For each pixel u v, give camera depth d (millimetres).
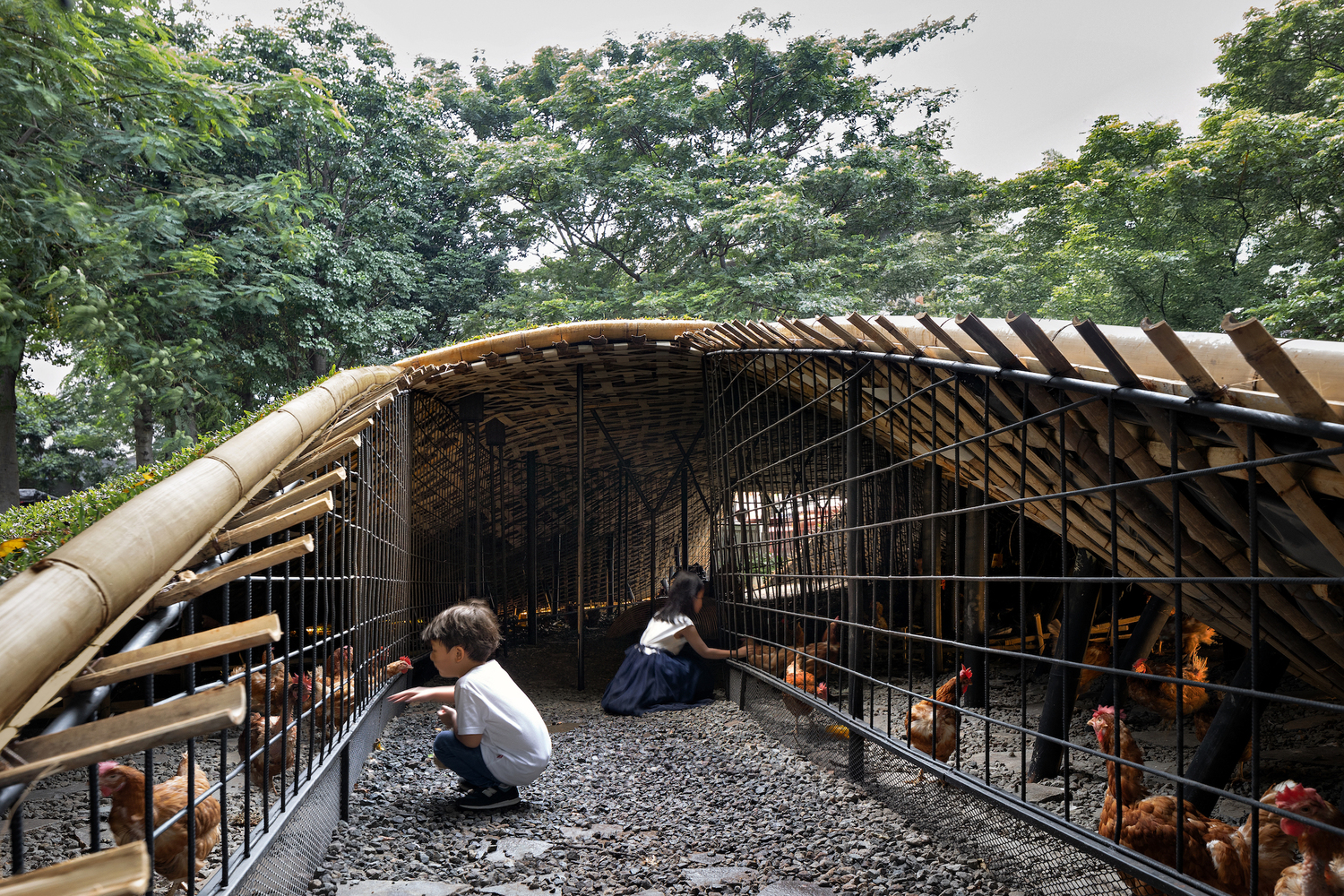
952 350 2762
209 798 2189
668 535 13141
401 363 6176
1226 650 4742
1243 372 1687
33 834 3082
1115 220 17125
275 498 2246
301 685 2662
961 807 3107
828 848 3217
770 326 4633
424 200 24469
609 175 24547
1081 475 2758
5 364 11992
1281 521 1924
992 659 6629
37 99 10594
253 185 15992
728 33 25281
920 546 7039
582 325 6230
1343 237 14867
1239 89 18219
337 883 2795
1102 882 2332
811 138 27781
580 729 5676
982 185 25016
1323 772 3648
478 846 3258
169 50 12984
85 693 1218
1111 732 2482
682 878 2926
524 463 10375
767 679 5340
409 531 6375
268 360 17422
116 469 23719
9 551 4340
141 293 14492
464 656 3963
